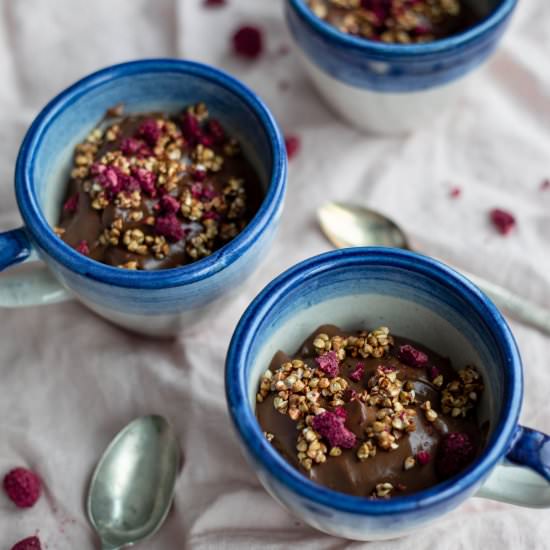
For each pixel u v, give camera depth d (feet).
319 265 1.51
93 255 1.64
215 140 1.73
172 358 1.71
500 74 1.96
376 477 1.44
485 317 1.47
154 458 1.63
